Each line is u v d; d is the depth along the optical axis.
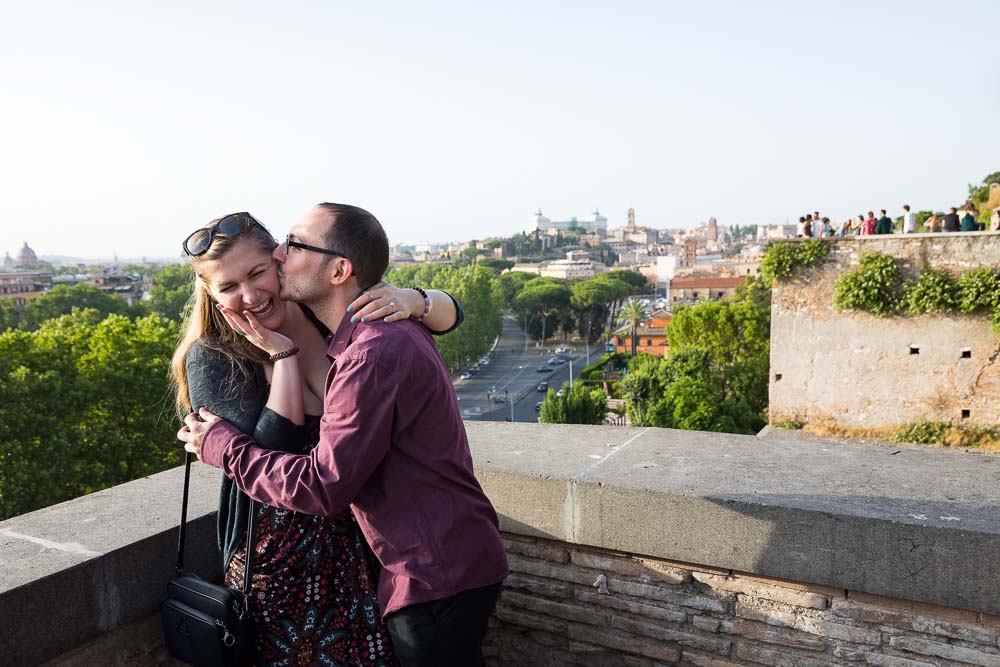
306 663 1.57
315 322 1.68
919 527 1.76
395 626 1.52
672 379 33.41
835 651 1.97
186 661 1.63
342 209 1.49
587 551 2.34
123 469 24.61
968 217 18.33
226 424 1.53
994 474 2.18
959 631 1.80
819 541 1.89
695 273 149.38
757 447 2.56
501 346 131.50
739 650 2.10
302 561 1.57
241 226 1.45
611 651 2.33
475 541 1.52
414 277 130.62
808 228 19.12
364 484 1.48
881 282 16.86
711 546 2.05
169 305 112.44
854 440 17.80
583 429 2.93
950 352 16.64
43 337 26.69
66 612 1.72
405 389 1.40
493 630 2.58
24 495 21.45
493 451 2.59
